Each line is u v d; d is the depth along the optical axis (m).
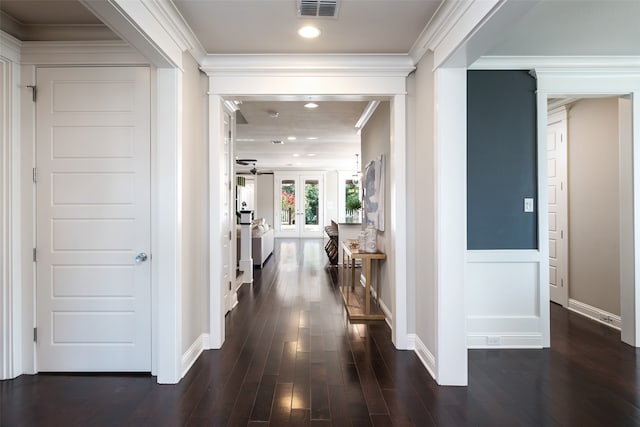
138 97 2.79
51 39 2.82
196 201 3.14
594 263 4.16
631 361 3.05
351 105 5.14
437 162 2.66
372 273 5.04
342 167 13.27
